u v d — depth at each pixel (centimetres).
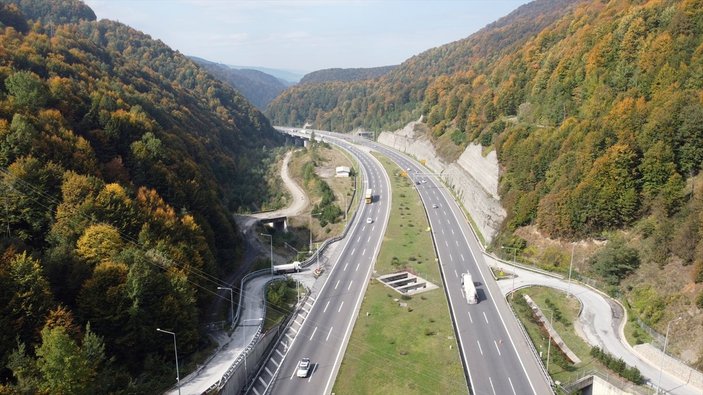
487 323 8144
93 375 5134
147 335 6384
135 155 10125
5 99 9038
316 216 14725
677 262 7788
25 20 17575
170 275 7119
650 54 10369
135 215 7919
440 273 10319
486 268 10481
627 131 9238
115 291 6278
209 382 6256
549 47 16238
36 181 7188
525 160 11731
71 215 7138
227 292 9544
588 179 9406
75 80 12488
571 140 10575
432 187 17325
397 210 14800
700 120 8306
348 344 7562
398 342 7569
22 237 6694
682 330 6956
